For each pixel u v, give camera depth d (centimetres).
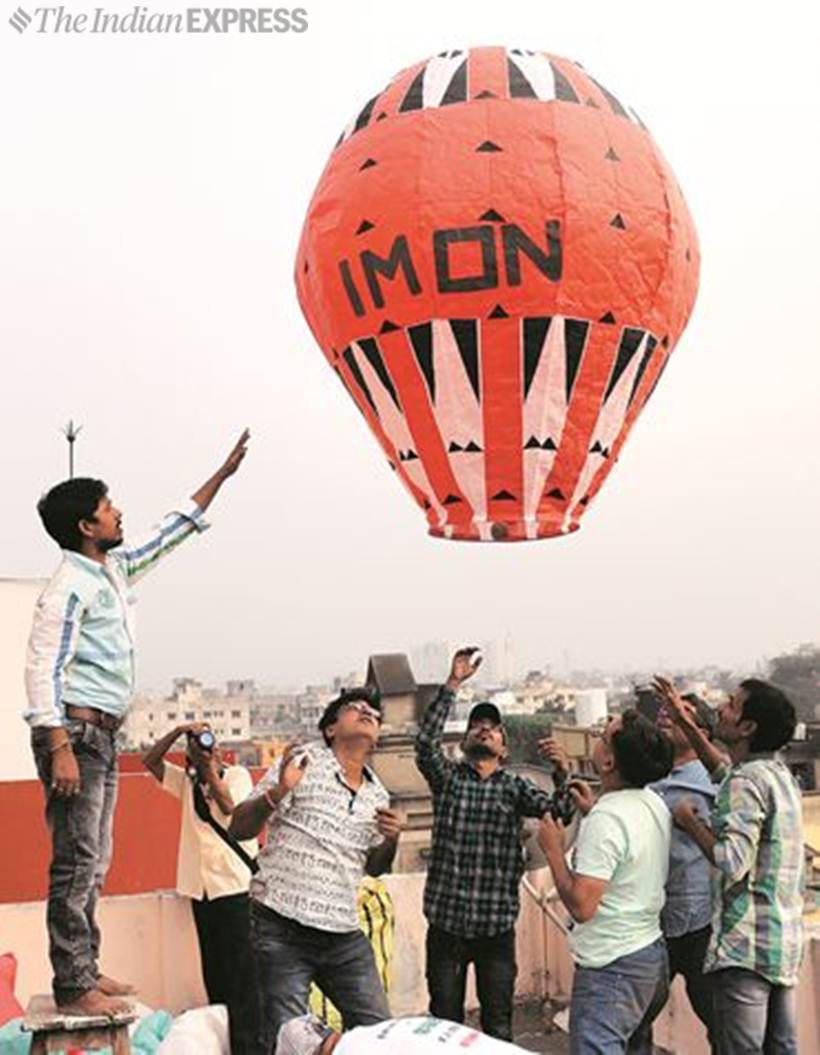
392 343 550
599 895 413
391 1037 256
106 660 412
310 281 582
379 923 610
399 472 593
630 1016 419
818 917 566
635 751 429
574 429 553
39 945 653
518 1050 251
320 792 450
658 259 541
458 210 526
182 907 666
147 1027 556
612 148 540
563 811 513
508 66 553
